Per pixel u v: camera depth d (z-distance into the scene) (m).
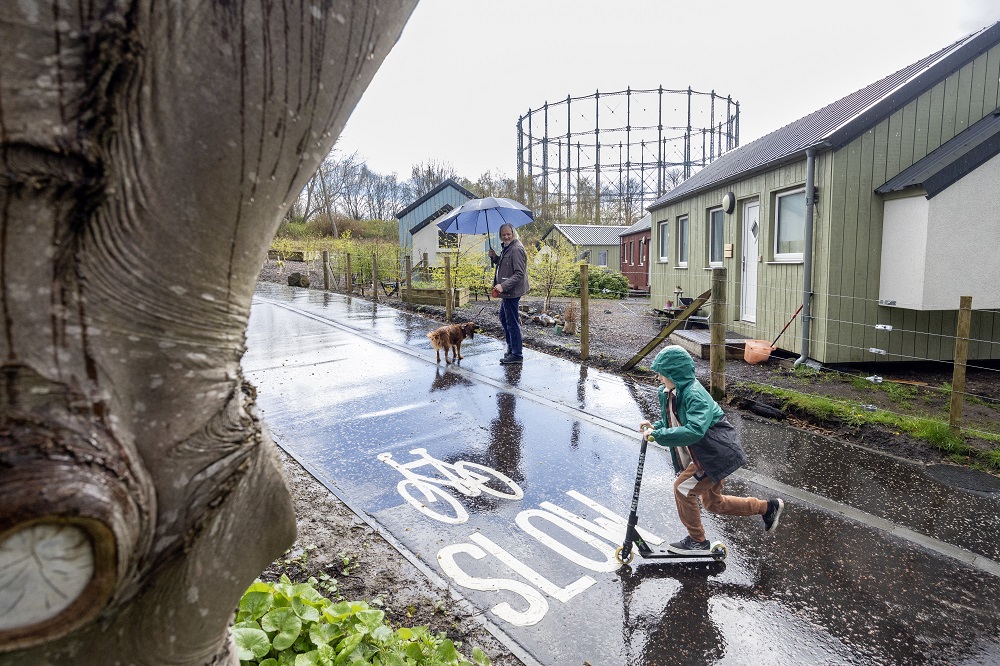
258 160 0.85
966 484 4.25
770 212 8.97
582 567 3.24
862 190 7.36
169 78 0.72
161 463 0.82
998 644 2.61
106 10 0.65
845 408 5.64
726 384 6.59
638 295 21.75
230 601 1.05
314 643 2.13
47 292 0.68
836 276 7.45
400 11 1.00
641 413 5.95
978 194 6.80
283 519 1.12
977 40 7.31
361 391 6.87
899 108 7.29
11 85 0.61
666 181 47.00
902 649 2.58
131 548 0.76
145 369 0.79
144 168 0.73
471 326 8.42
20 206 0.64
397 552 3.38
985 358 7.78
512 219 9.46
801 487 4.25
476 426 5.62
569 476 4.47
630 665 2.50
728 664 2.50
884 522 3.72
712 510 3.27
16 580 0.67
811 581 3.09
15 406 0.67
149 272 0.77
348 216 52.84
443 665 2.15
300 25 0.83
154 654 0.92
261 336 10.53
